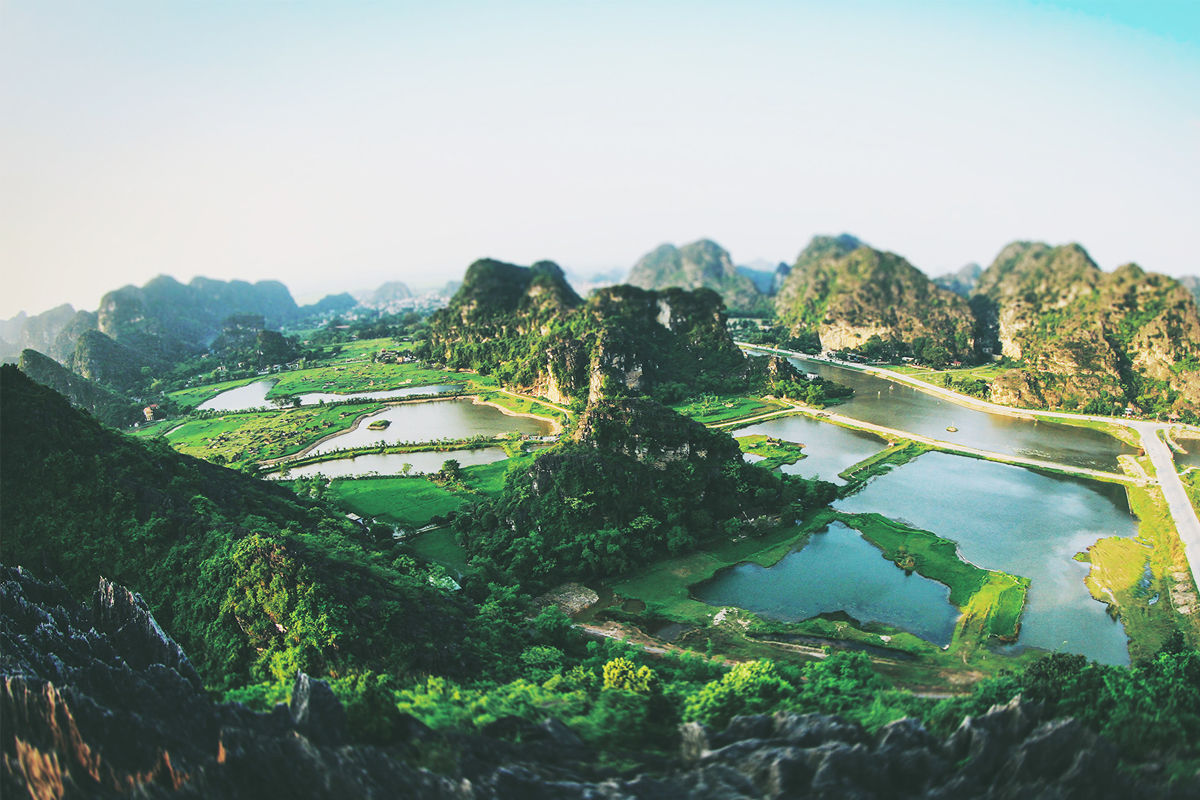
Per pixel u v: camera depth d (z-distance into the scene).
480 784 33.81
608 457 111.62
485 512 109.56
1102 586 89.31
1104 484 131.88
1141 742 38.97
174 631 67.75
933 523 113.12
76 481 80.94
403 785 32.91
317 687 39.44
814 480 126.31
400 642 61.91
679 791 34.66
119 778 32.78
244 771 33.00
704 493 112.75
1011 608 83.19
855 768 34.78
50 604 61.97
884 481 136.25
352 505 125.69
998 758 36.03
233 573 68.12
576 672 60.97
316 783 32.62
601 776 37.66
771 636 79.19
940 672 69.75
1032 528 110.25
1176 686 45.91
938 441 165.50
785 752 35.69
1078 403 198.38
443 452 170.62
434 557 101.50
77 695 36.12
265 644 63.25
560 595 91.50
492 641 69.44
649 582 94.25
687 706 49.97
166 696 39.97
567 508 103.12
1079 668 50.50
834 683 56.22
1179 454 150.75
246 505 89.88
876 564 98.31
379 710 39.12
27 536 75.94
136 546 75.69
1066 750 34.56
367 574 70.75
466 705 47.16
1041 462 146.12
